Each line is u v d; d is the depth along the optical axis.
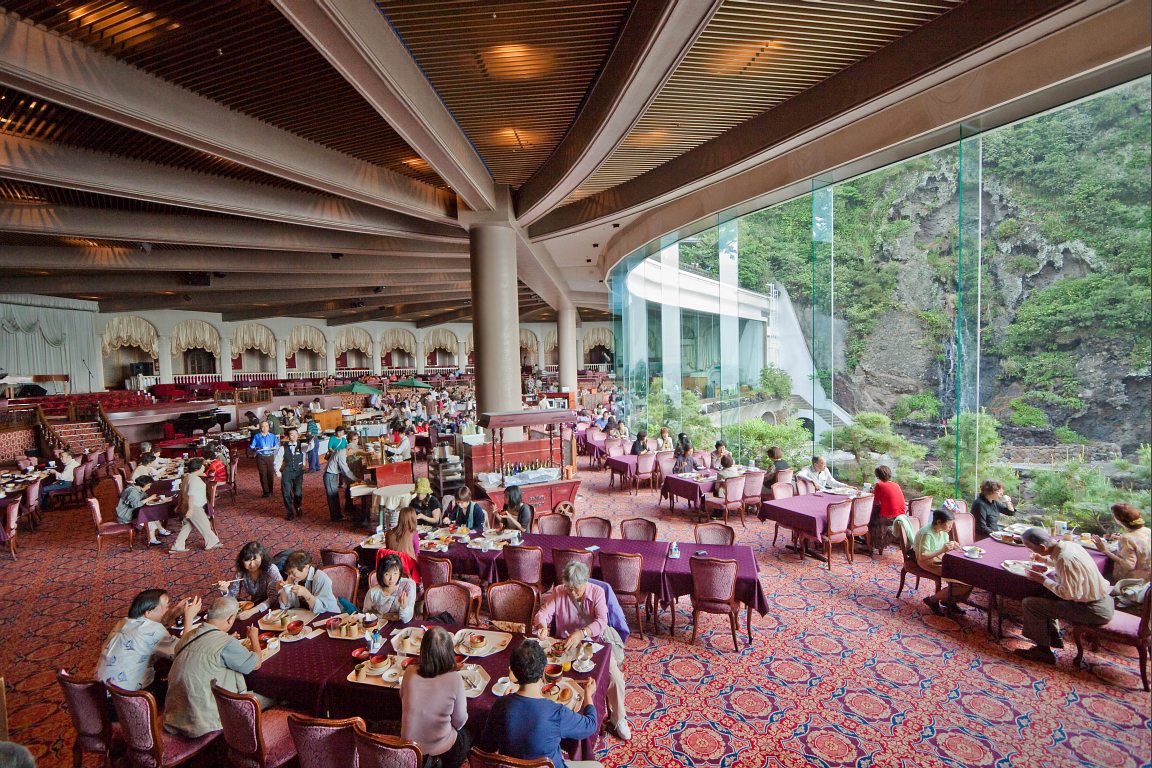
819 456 8.83
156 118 5.87
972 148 6.67
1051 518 6.18
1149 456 5.28
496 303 11.21
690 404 14.66
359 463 10.47
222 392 23.61
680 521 9.39
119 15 4.84
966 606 6.07
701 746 3.90
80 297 23.52
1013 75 5.52
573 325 27.52
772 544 8.14
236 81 6.05
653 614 5.88
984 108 5.81
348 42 4.68
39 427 15.46
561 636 4.29
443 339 40.44
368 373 36.72
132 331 26.42
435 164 7.83
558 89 6.73
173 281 18.03
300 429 18.02
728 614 5.41
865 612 5.92
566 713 2.97
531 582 5.60
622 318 17.86
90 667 5.22
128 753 3.42
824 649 5.18
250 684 3.74
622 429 14.61
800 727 4.08
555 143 8.56
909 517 7.16
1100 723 4.02
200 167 8.55
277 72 5.88
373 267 16.44
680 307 14.98
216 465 11.44
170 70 5.79
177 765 3.42
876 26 5.13
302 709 3.88
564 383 27.19
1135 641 4.38
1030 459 6.35
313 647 4.02
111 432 16.73
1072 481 5.92
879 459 8.74
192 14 4.86
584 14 5.19
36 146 7.18
